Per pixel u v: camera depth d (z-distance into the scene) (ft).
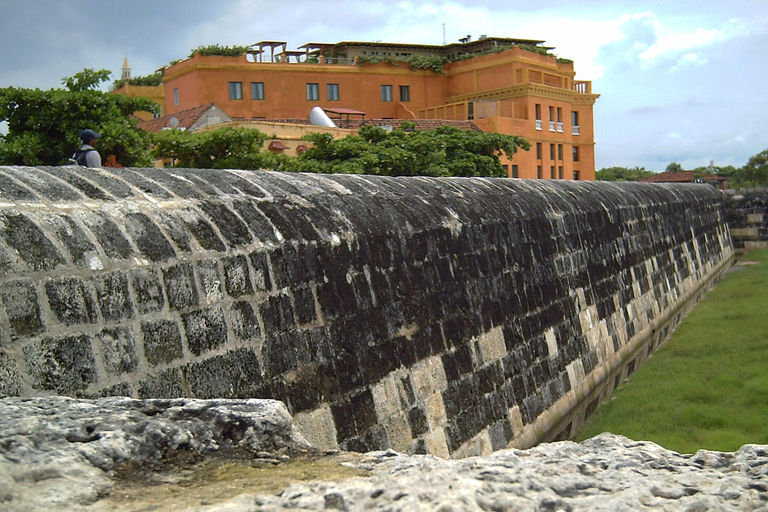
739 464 9.64
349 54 181.98
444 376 23.32
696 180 202.49
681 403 38.27
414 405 21.33
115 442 9.23
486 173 90.63
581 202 43.73
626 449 10.66
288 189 20.81
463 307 25.64
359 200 22.77
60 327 12.55
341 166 73.15
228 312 15.83
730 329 57.11
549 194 39.68
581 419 36.83
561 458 10.14
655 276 57.41
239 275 16.37
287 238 18.22
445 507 7.62
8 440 8.76
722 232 99.50
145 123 137.59
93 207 14.67
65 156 55.06
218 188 18.54
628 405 39.01
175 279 14.84
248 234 17.24
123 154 56.44
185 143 64.23
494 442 25.61
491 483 8.61
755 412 35.60
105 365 13.06
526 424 28.53
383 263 21.62
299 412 16.89
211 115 120.16
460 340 24.85
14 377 11.68
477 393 25.22
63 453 8.82
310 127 109.91
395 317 21.50
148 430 9.71
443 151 84.99
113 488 8.58
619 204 52.01
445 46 187.73
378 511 7.80
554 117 165.17
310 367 17.67
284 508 8.02
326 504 8.10
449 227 26.16
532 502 8.27
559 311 35.06
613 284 45.60
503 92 160.66
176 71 158.92
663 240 63.05
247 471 9.37
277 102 157.48
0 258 12.11
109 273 13.62
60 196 14.61
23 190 14.16
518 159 152.35
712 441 31.76
